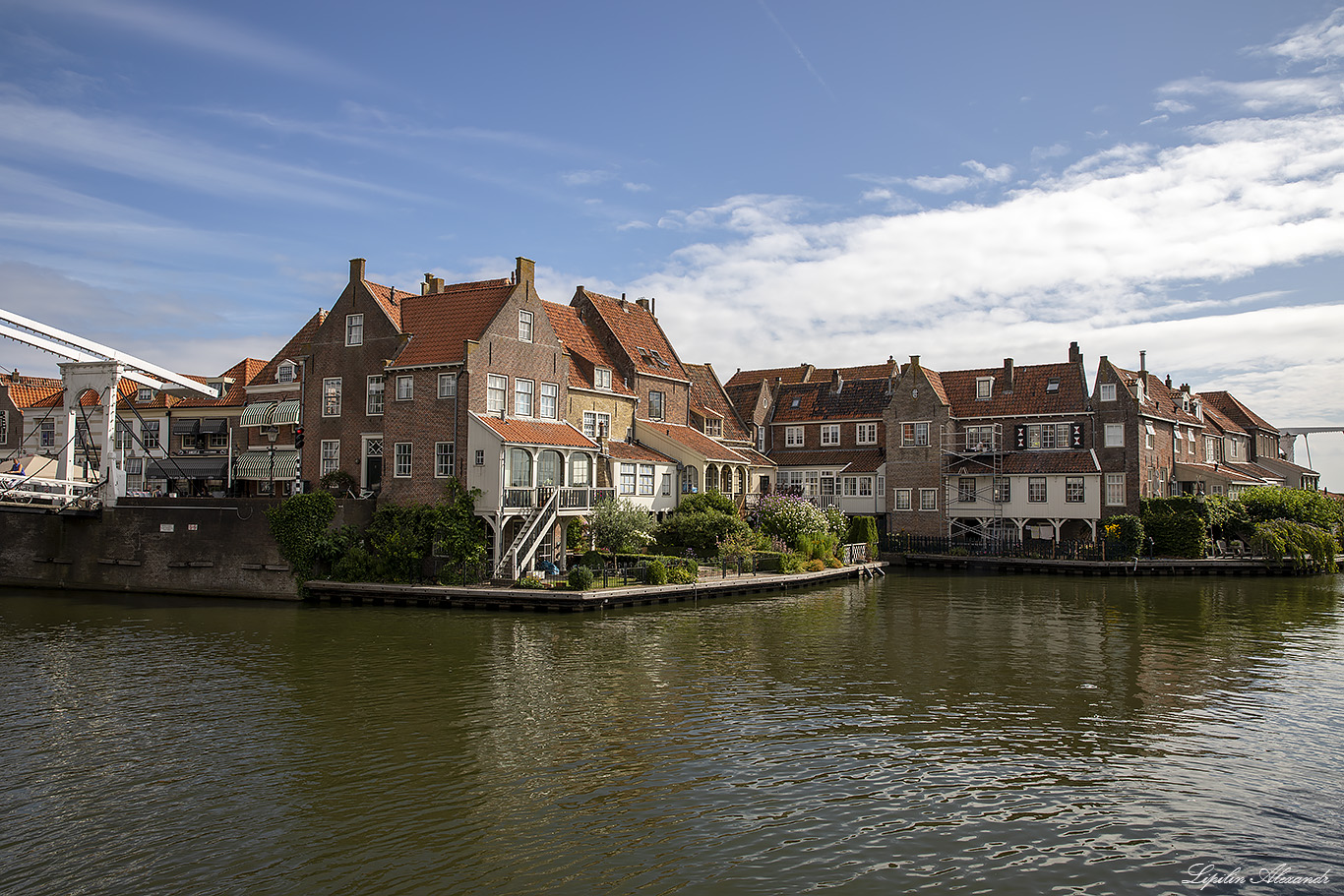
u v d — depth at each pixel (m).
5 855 15.04
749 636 33.41
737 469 61.53
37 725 21.83
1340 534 65.50
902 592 48.00
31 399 62.41
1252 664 29.36
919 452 67.81
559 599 37.47
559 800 17.34
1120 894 13.94
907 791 17.91
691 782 18.28
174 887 13.98
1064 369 67.19
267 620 35.78
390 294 50.09
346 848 15.29
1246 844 15.68
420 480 43.81
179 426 56.91
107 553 44.69
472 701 23.91
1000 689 25.83
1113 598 45.94
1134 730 22.03
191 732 21.31
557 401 48.50
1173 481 69.88
